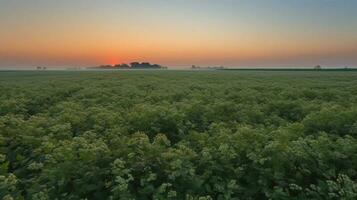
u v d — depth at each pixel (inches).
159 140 249.4
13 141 271.1
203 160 210.2
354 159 213.0
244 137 247.0
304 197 182.5
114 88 819.4
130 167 202.4
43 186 188.2
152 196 181.8
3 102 491.5
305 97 654.5
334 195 173.0
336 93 669.9
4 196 171.2
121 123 334.3
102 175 197.5
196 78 1616.6
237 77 1784.0
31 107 540.1
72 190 190.9
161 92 721.6
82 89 824.9
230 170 203.3
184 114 366.3
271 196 181.2
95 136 278.5
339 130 306.7
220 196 183.2
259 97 615.2
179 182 190.2
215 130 313.9
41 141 262.8
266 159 196.5
